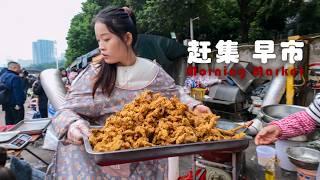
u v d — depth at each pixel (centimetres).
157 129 145
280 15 1222
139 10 1260
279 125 163
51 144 321
